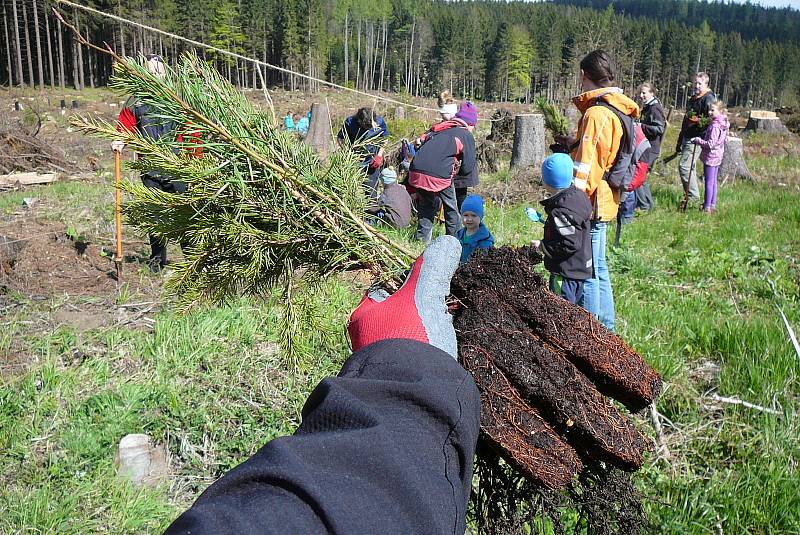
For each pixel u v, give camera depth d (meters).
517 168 13.10
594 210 4.67
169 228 1.74
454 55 88.69
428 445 0.90
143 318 5.39
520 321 1.50
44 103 36.59
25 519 3.15
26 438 3.78
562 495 1.58
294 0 69.44
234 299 1.96
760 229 9.23
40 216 8.86
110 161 16.80
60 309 5.60
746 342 4.80
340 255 1.77
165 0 53.59
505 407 1.36
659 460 3.48
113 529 3.17
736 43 103.31
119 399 4.11
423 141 7.57
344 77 79.94
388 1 105.06
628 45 78.25
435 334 1.15
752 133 24.39
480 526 1.62
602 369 1.51
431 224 7.27
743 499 3.17
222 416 4.01
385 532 0.77
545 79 91.75
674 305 5.92
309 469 0.79
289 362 2.00
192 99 1.69
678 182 13.21
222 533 0.70
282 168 1.74
